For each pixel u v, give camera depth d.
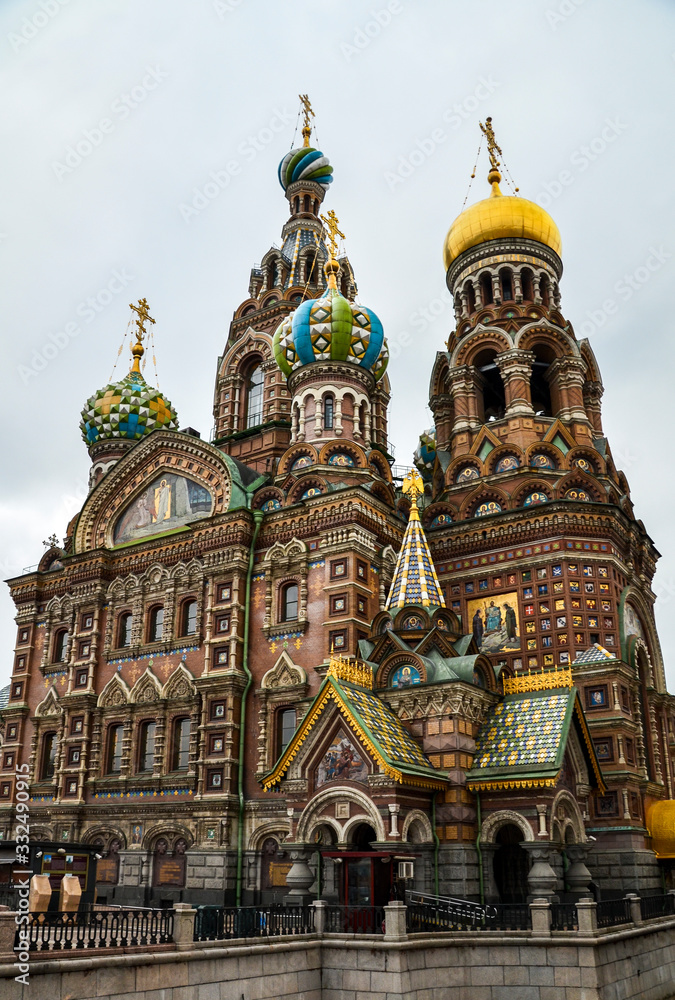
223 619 41.44
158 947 20.48
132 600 46.16
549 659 39.88
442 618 35.28
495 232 53.00
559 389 49.03
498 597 42.34
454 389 50.53
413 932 23.88
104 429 60.47
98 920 20.30
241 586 41.69
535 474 44.75
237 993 21.59
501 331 50.12
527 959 23.77
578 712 31.92
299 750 29.77
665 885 37.03
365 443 46.88
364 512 40.22
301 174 63.84
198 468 46.56
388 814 27.52
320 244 61.72
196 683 40.62
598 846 35.84
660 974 27.61
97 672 46.09
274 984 22.53
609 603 40.66
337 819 28.44
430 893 28.81
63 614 49.84
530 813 29.14
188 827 38.88
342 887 27.23
